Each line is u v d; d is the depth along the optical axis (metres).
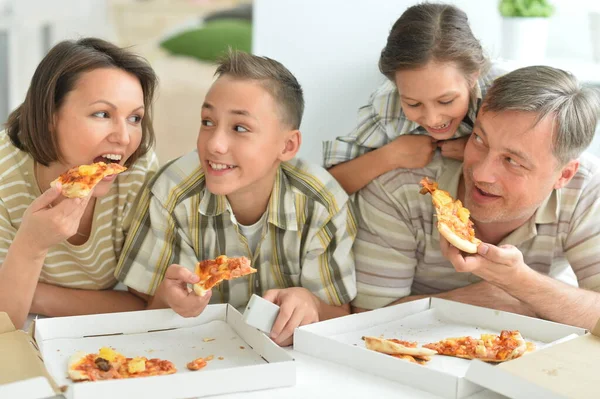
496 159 1.29
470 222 1.30
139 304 1.49
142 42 4.66
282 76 1.36
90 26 4.42
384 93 1.56
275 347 1.12
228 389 1.04
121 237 1.49
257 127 1.31
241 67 1.32
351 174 1.54
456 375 1.09
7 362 1.03
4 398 0.95
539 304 1.33
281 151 1.38
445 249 1.27
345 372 1.14
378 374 1.13
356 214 1.53
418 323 1.33
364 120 1.60
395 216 1.50
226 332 1.27
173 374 1.01
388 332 1.29
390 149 1.50
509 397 1.04
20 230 1.20
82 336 1.22
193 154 1.47
